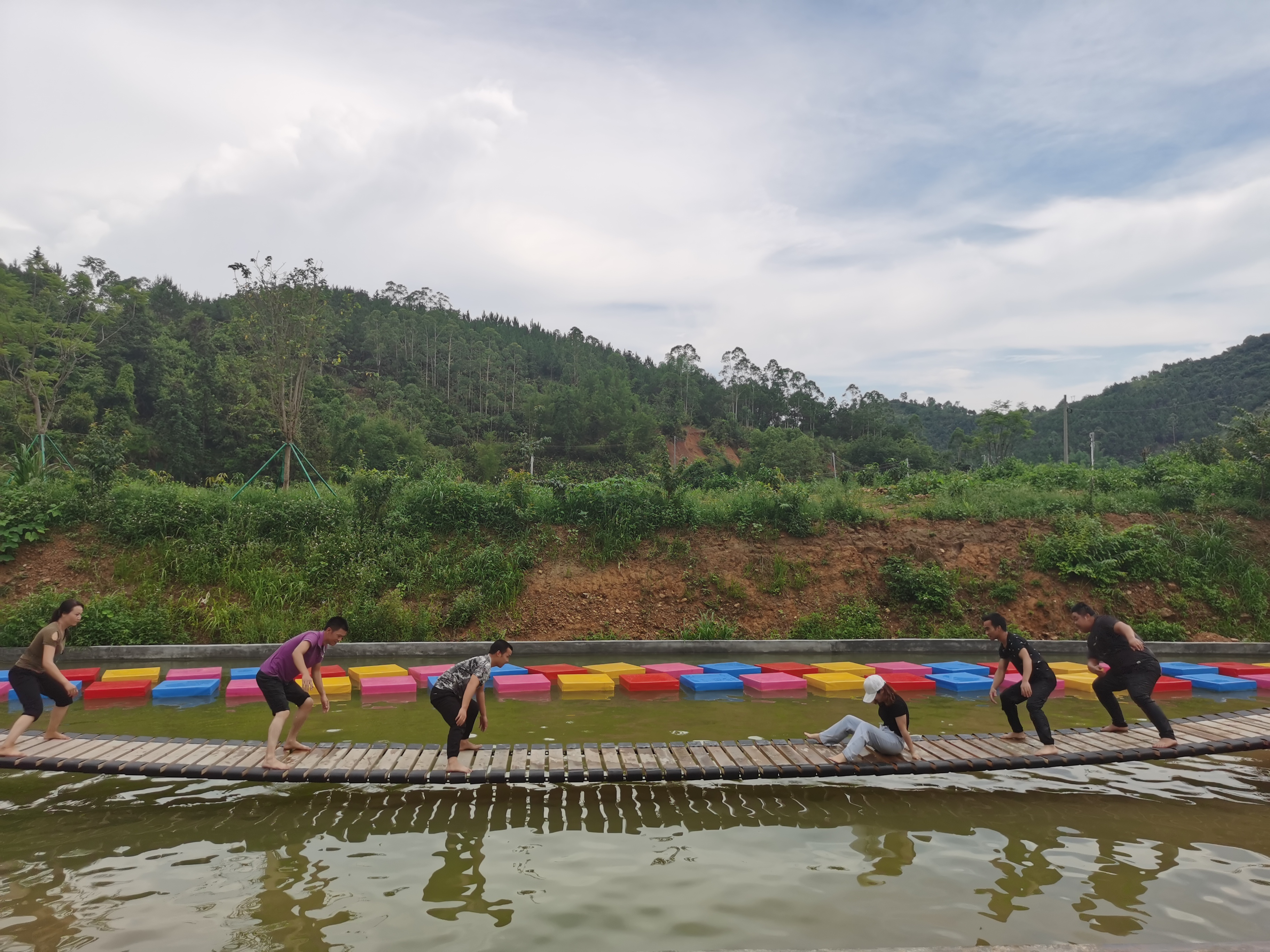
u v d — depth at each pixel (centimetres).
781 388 13162
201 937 429
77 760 684
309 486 1969
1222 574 1634
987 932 439
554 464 9056
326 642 751
